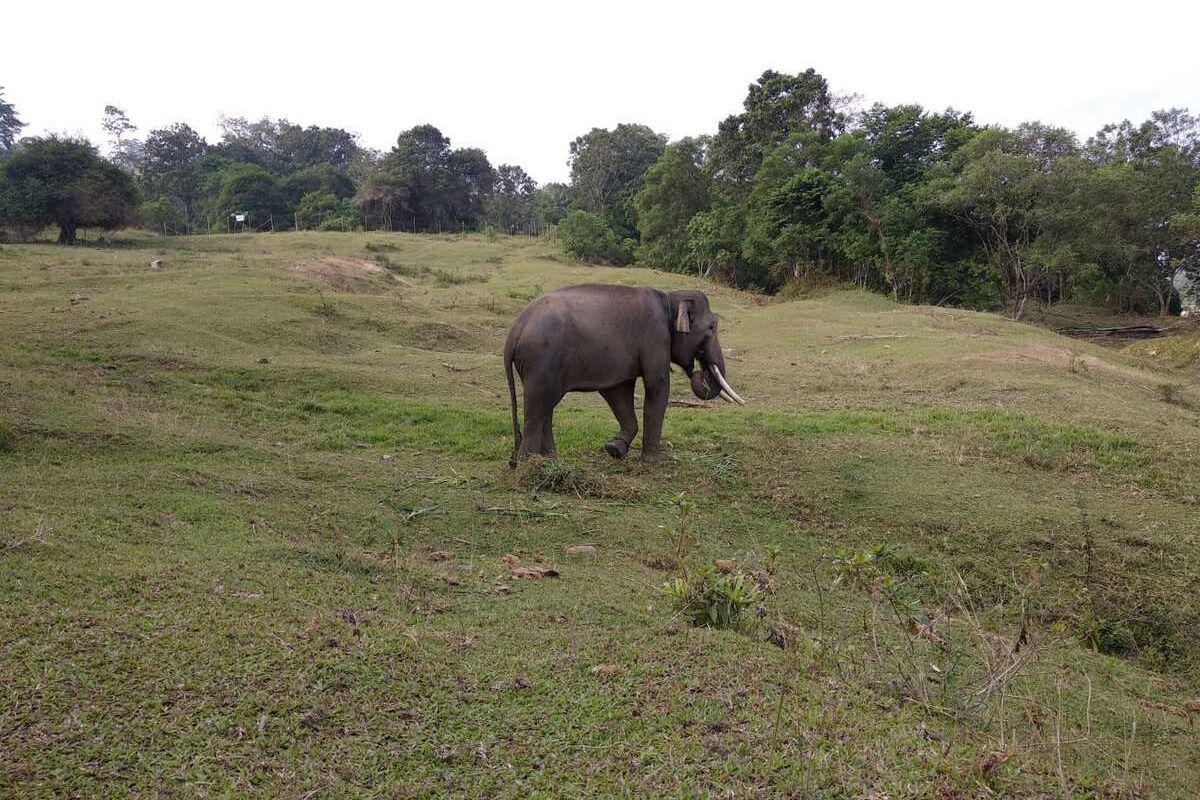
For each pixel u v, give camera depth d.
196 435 9.61
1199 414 14.70
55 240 50.53
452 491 8.62
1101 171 32.69
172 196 86.25
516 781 2.87
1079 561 7.86
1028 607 7.17
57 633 3.56
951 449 10.75
